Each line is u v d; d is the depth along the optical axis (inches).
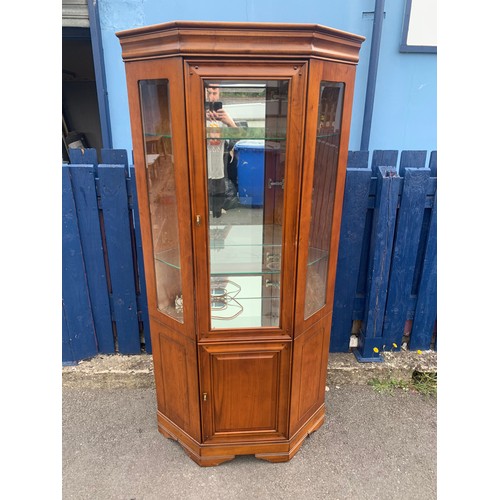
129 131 94.3
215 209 54.3
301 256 53.4
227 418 62.4
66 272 78.9
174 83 45.0
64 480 62.2
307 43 43.9
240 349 57.5
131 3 85.1
